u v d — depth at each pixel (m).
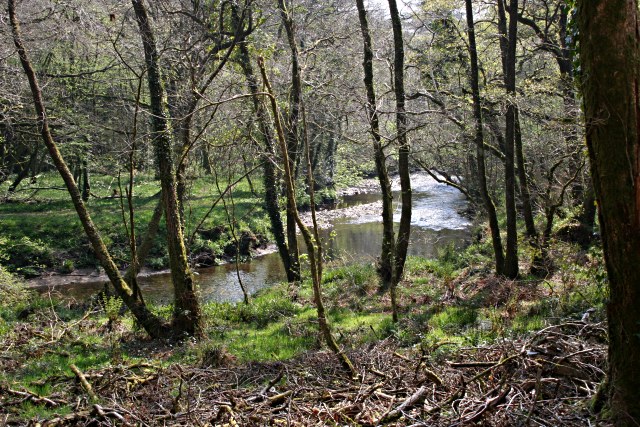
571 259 12.92
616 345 4.60
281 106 14.12
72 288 21.20
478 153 15.19
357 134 16.28
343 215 34.50
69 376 8.23
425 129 16.44
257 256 26.30
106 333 12.17
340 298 15.26
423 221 30.22
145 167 36.09
